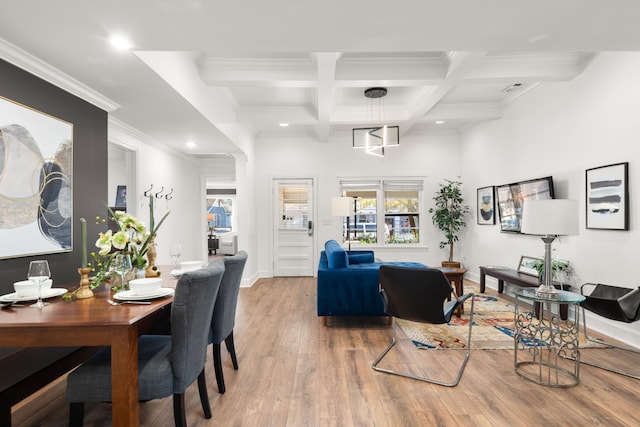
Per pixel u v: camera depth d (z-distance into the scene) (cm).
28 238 235
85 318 157
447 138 662
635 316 260
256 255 646
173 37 223
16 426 198
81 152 289
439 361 283
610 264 333
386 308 293
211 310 197
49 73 250
